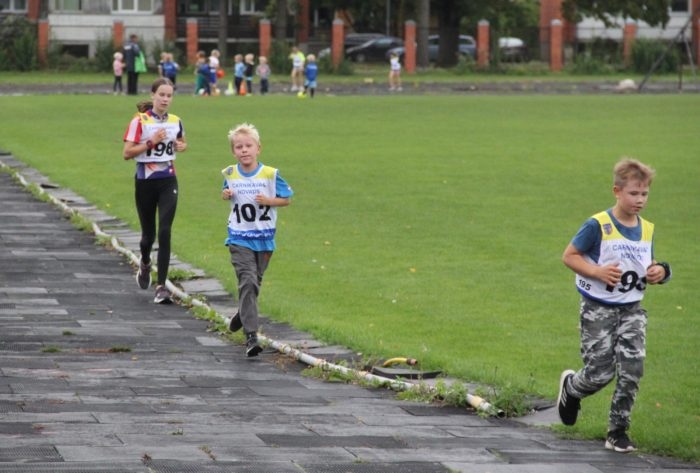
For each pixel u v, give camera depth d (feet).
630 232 63.05
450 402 73.87
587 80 549.95
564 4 614.75
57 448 58.13
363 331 97.55
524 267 130.93
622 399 63.05
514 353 92.48
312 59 435.12
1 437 60.34
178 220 162.91
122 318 102.06
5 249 137.18
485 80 548.31
